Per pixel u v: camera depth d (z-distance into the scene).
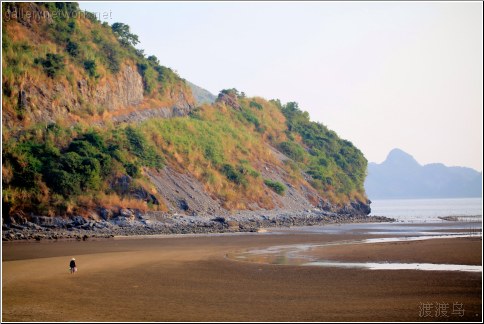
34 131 89.88
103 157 90.81
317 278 37.12
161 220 88.81
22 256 51.22
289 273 39.50
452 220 121.00
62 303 30.67
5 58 94.94
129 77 119.88
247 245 61.53
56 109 98.19
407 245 56.22
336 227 98.38
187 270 41.84
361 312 27.98
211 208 102.19
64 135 92.44
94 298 31.91
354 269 40.44
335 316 27.27
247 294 32.53
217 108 145.50
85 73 107.81
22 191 79.19
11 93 91.88
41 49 103.62
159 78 131.25
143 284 36.09
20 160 82.00
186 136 117.62
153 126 111.50
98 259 48.75
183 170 107.38
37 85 97.25
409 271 38.81
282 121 166.88
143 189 91.50
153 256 50.81
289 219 113.88
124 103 116.88
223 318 27.14
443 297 30.91
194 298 31.66
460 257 45.38
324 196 145.88
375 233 80.62
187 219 92.81
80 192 84.38
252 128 150.12
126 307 29.59
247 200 115.50
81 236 71.31
